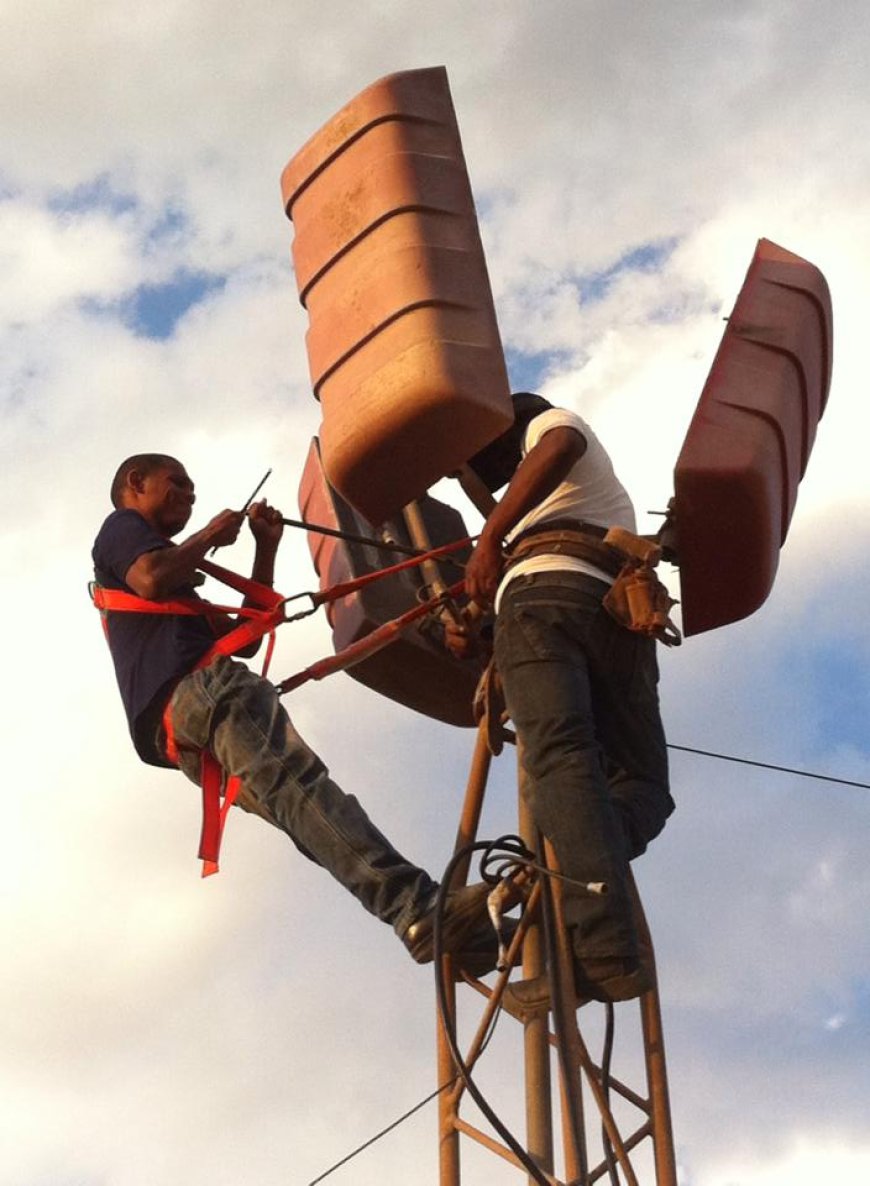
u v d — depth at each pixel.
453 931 6.58
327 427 7.00
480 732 7.13
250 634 7.24
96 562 7.47
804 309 7.29
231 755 6.94
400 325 6.91
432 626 7.84
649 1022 6.71
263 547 7.70
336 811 6.77
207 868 6.87
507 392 6.82
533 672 6.45
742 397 6.92
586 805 6.23
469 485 7.18
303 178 7.51
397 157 7.23
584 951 6.23
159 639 7.26
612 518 6.77
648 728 6.77
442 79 7.47
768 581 7.14
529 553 6.67
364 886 6.68
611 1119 6.45
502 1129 6.08
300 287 7.40
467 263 7.05
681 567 7.01
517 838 6.54
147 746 7.34
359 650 7.40
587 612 6.53
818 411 7.46
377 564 7.96
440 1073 6.68
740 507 6.77
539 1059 6.49
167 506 7.79
